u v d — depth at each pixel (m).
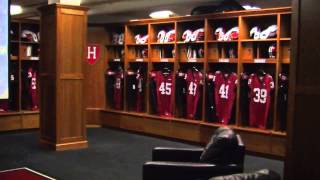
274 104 6.19
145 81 8.36
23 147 6.67
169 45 8.00
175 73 7.57
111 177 4.95
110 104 9.02
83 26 6.52
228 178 2.33
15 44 8.21
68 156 6.06
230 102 6.73
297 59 2.17
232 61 6.66
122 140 7.46
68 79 6.43
